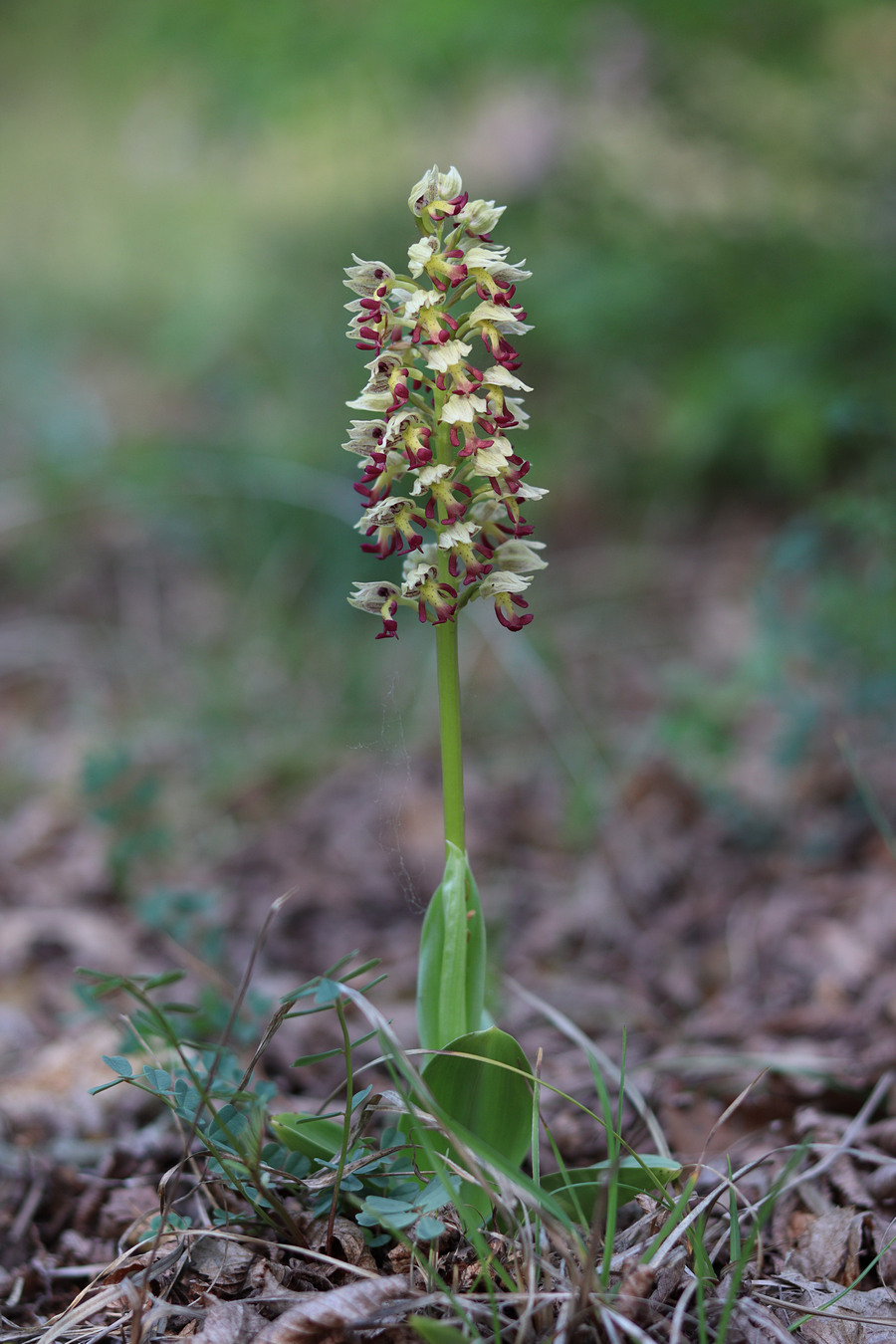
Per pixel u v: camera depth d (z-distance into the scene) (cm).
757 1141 252
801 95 738
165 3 830
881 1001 311
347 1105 181
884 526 428
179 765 505
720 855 420
